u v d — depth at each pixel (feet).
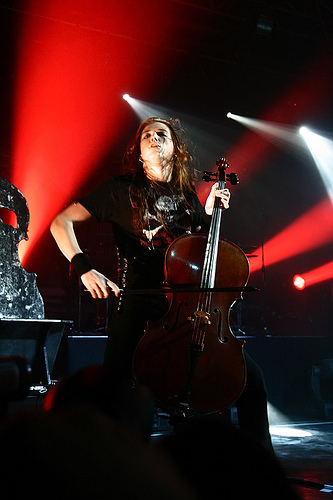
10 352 10.69
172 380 7.30
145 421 2.46
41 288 33.96
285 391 19.84
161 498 1.73
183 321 7.52
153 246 8.30
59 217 8.17
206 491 2.15
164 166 8.66
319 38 28.30
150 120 8.90
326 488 8.93
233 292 7.74
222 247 7.97
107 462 1.73
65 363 15.85
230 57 29.55
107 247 28.78
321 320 34.09
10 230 11.55
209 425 2.29
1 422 1.87
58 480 1.69
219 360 7.41
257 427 7.65
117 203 8.38
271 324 34.35
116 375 2.57
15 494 1.68
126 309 7.97
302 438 15.72
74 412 1.83
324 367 20.03
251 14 26.00
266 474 2.16
